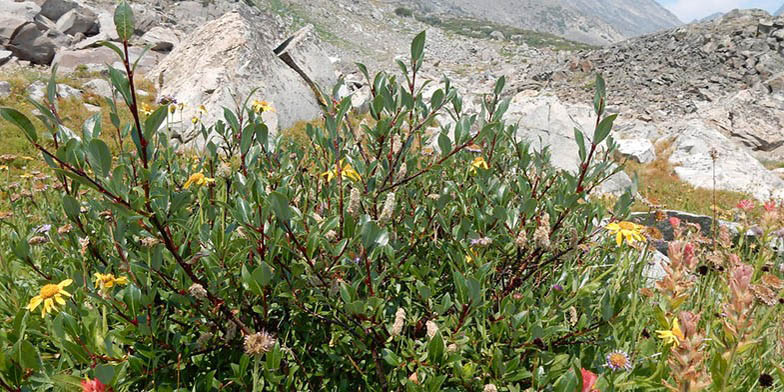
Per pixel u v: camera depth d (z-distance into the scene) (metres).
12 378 1.42
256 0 90.38
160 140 2.59
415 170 2.53
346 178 2.38
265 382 1.81
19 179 5.34
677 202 13.62
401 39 98.75
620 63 44.19
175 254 1.64
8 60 19.06
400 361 1.71
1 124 9.69
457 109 2.38
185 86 13.95
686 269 1.86
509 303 1.86
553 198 2.41
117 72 1.35
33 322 1.84
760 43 40.38
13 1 22.23
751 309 1.49
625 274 2.56
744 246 3.69
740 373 2.01
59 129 1.60
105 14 26.89
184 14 42.09
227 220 2.03
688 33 45.03
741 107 30.33
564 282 2.28
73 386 1.46
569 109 16.09
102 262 2.07
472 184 2.77
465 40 107.44
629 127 23.94
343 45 83.94
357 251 1.92
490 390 1.51
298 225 1.78
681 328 1.48
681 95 37.03
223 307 1.73
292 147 2.90
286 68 16.30
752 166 17.98
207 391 1.69
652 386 1.78
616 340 1.91
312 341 2.01
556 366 1.79
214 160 2.60
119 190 1.44
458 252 2.13
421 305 2.06
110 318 2.01
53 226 2.29
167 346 1.76
